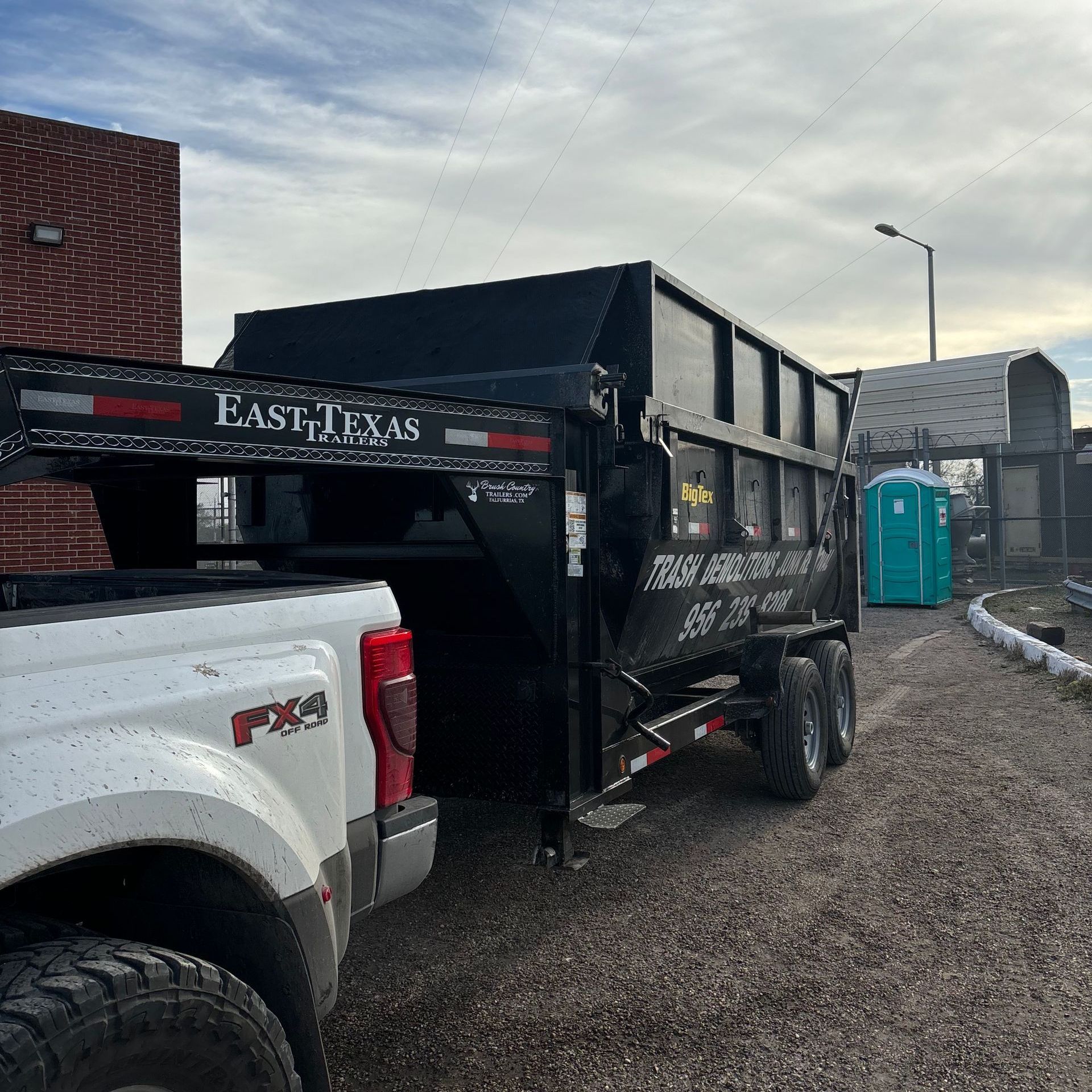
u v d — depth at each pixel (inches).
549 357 195.5
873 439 1016.2
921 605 794.8
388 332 220.5
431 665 182.5
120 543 170.2
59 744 67.4
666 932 161.8
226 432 107.7
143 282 455.5
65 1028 59.6
